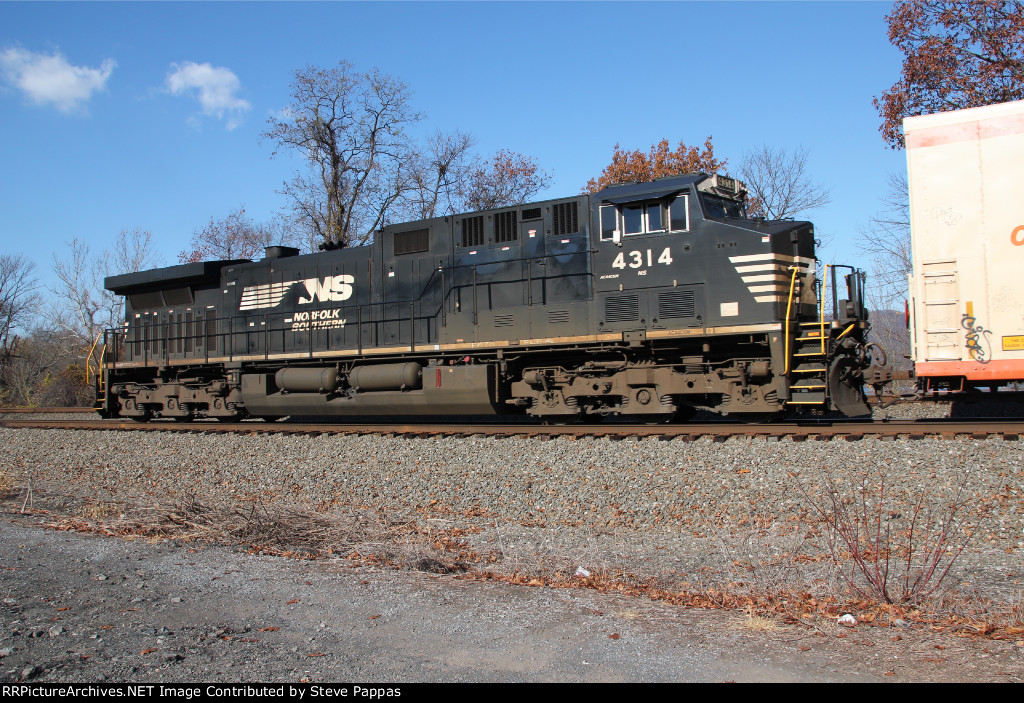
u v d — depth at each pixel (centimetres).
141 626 505
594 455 1037
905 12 1905
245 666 436
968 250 1029
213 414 1805
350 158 3425
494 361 1442
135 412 1948
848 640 469
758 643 466
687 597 566
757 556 668
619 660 442
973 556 638
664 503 836
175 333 1933
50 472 1233
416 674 425
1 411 2531
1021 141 1005
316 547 747
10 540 758
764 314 1188
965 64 1869
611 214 1321
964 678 407
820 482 840
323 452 1225
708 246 1240
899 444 957
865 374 1201
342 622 516
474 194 3675
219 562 675
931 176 1052
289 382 1664
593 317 1328
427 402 1489
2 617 516
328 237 3375
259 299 1775
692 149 3338
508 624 508
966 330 1030
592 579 620
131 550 714
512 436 1245
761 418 1339
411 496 951
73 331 4216
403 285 1550
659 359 1316
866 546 668
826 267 1184
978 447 920
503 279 1423
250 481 1086
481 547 739
